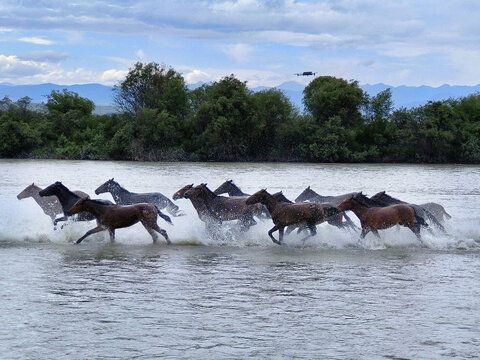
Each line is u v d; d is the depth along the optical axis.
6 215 28.05
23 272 17.23
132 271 17.55
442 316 13.26
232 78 98.00
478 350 11.22
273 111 95.38
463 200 38.94
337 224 23.92
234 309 13.69
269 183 51.31
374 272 17.73
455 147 91.44
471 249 21.95
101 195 37.59
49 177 55.09
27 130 95.75
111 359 10.66
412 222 22.05
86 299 14.37
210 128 94.50
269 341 11.63
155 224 22.36
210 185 47.94
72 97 110.44
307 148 94.19
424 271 17.92
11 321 12.65
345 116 97.69
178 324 12.59
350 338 11.83
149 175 59.41
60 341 11.51
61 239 23.25
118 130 96.88
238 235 23.31
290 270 17.94
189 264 18.73
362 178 58.81
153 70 105.19
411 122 93.81
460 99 102.81
